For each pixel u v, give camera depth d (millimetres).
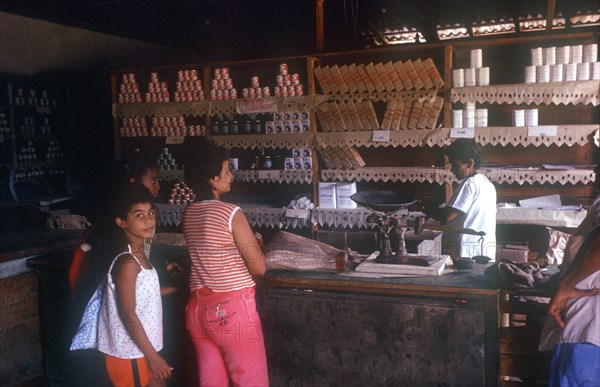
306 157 5250
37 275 3324
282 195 5859
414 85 4785
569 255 2258
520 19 8016
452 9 7859
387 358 2600
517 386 2510
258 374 2379
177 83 5594
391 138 4863
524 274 2398
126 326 2305
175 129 5680
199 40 9594
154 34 8805
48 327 3320
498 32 8562
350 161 5109
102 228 2629
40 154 6656
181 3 7188
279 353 2785
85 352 3162
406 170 4918
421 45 4758
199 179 2438
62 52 7148
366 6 7965
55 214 6223
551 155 4875
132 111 5797
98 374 3078
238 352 2336
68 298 3238
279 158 5473
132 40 8391
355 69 4934
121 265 2312
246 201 5961
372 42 8820
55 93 6863
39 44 6820
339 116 5043
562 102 4301
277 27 9062
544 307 2457
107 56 7887
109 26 7996
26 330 3271
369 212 5027
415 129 4820
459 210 3408
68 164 6887
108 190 2719
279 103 5188
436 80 4723
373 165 5379
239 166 5836
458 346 2479
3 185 6254
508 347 2498
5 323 3158
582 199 4809
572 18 7926
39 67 6824
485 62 4941
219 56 9758
